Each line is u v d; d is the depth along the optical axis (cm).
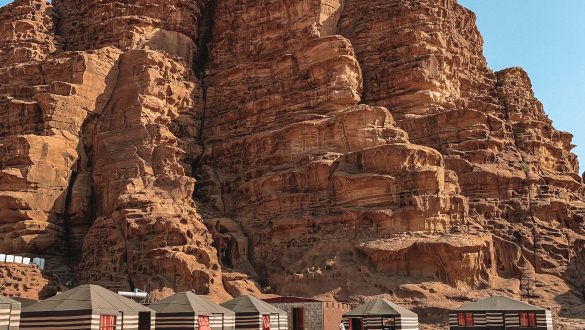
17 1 7400
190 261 4994
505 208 5831
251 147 6469
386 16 7131
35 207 5572
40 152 5728
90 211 5919
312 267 5216
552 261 5497
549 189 6122
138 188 5609
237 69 7156
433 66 6688
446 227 5347
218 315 3431
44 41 7250
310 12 7206
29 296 4681
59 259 5647
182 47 7412
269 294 5162
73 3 7844
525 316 3694
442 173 5481
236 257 5716
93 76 6350
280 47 7206
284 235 5719
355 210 5416
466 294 4856
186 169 6500
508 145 6412
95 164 6012
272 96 6738
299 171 5859
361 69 6994
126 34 7106
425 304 4744
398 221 5269
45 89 6341
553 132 7119
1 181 5553
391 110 6656
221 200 6384
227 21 7706
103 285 5022
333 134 6006
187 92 6975
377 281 4981
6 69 6631
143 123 6069
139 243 5206
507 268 5441
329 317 4216
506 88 7156
